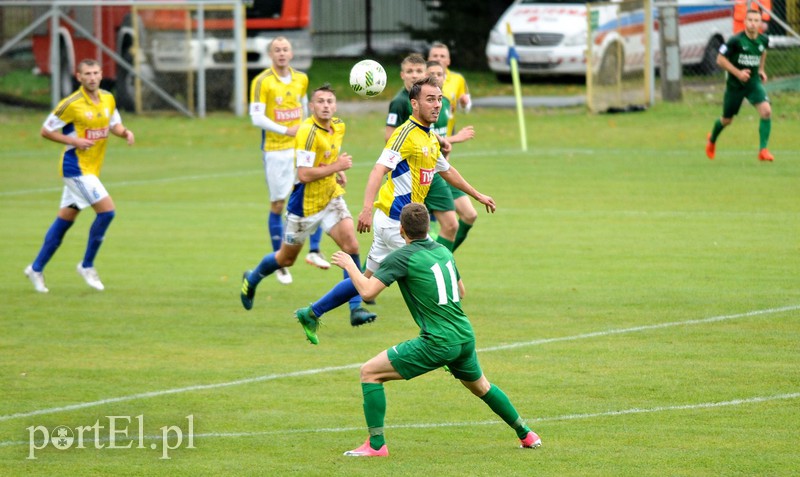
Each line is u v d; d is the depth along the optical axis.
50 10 89.62
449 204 35.69
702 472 20.78
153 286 39.16
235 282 39.75
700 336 31.11
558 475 20.80
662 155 68.75
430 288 21.56
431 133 30.55
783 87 87.38
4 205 57.56
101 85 92.44
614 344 30.52
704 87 92.12
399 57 121.94
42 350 30.88
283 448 22.72
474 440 23.17
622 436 23.11
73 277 40.81
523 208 53.47
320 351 30.72
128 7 91.62
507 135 78.00
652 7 84.88
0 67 93.56
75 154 37.59
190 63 90.25
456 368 22.00
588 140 75.38
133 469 21.47
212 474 21.12
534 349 30.23
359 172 66.25
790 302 34.66
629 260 41.69
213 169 69.56
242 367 29.11
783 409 24.66
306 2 89.31
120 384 27.56
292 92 42.81
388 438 23.41
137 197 59.47
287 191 42.47
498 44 96.06
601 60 84.00
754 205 52.53
